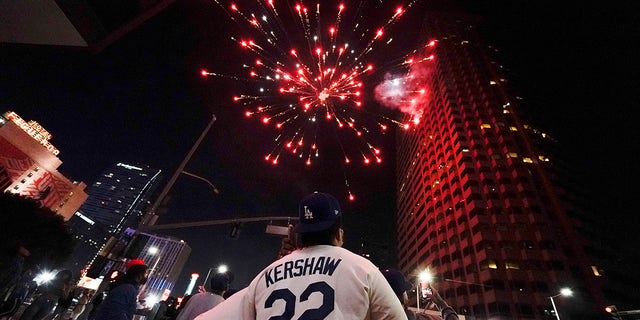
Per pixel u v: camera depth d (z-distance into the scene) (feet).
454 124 236.22
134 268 15.94
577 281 152.76
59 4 20.83
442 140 248.11
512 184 192.54
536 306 147.02
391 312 5.82
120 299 14.10
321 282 5.93
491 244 171.42
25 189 205.67
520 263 161.89
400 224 291.38
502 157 206.80
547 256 159.53
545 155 206.28
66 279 26.40
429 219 221.05
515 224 174.70
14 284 25.23
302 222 7.33
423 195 245.04
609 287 153.69
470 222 187.62
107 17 23.02
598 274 156.56
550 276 154.40
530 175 194.18
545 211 177.99
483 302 157.48
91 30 22.86
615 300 150.92
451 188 214.48
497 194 190.29
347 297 5.69
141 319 44.14
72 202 230.68
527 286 153.89
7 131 202.90
